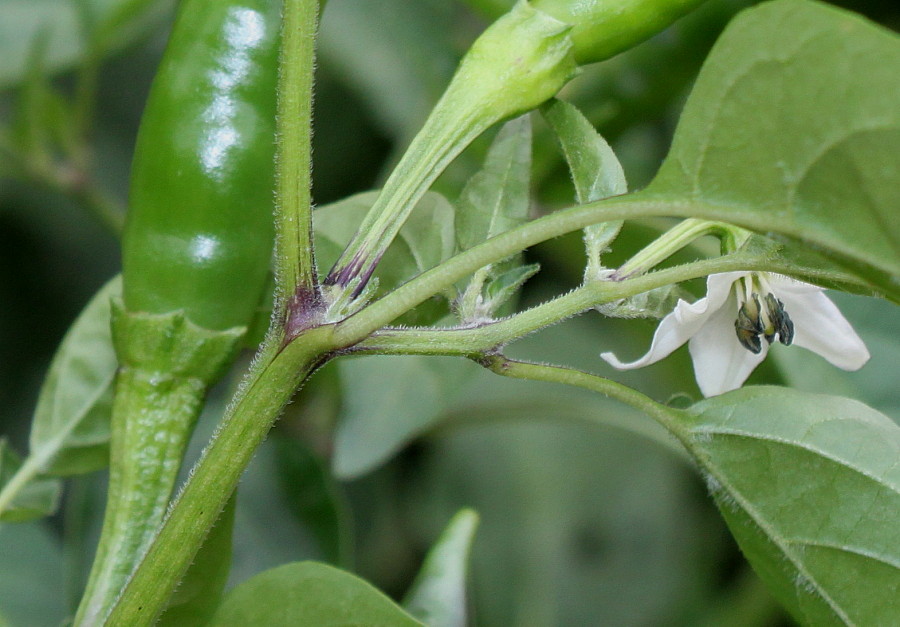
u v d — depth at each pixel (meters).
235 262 0.27
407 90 0.40
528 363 0.26
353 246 0.26
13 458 0.30
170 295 0.27
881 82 0.24
